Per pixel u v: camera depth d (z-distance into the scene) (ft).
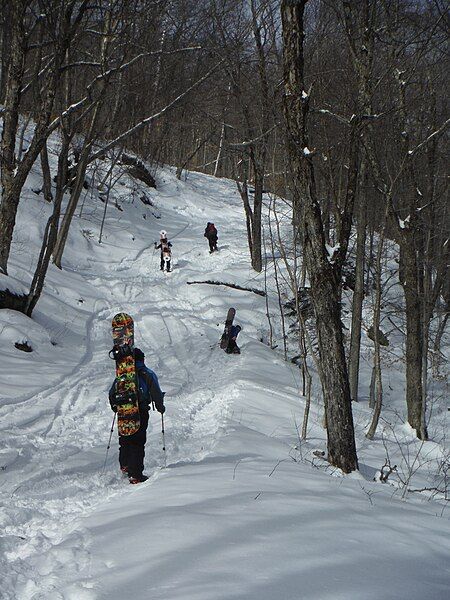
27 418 26.66
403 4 35.99
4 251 44.73
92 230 87.30
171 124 130.93
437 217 49.70
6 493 16.69
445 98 44.27
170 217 115.24
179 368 44.42
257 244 80.43
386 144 40.04
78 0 43.50
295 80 22.95
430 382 61.31
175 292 71.67
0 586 10.30
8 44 77.82
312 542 12.27
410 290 41.52
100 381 35.86
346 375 23.36
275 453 23.95
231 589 9.64
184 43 65.57
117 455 22.68
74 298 56.85
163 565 10.65
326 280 23.22
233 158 87.81
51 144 99.96
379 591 10.17
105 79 48.01
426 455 32.71
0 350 36.06
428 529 14.93
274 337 64.34
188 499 15.20
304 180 23.13
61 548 11.74
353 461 23.09
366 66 35.01
